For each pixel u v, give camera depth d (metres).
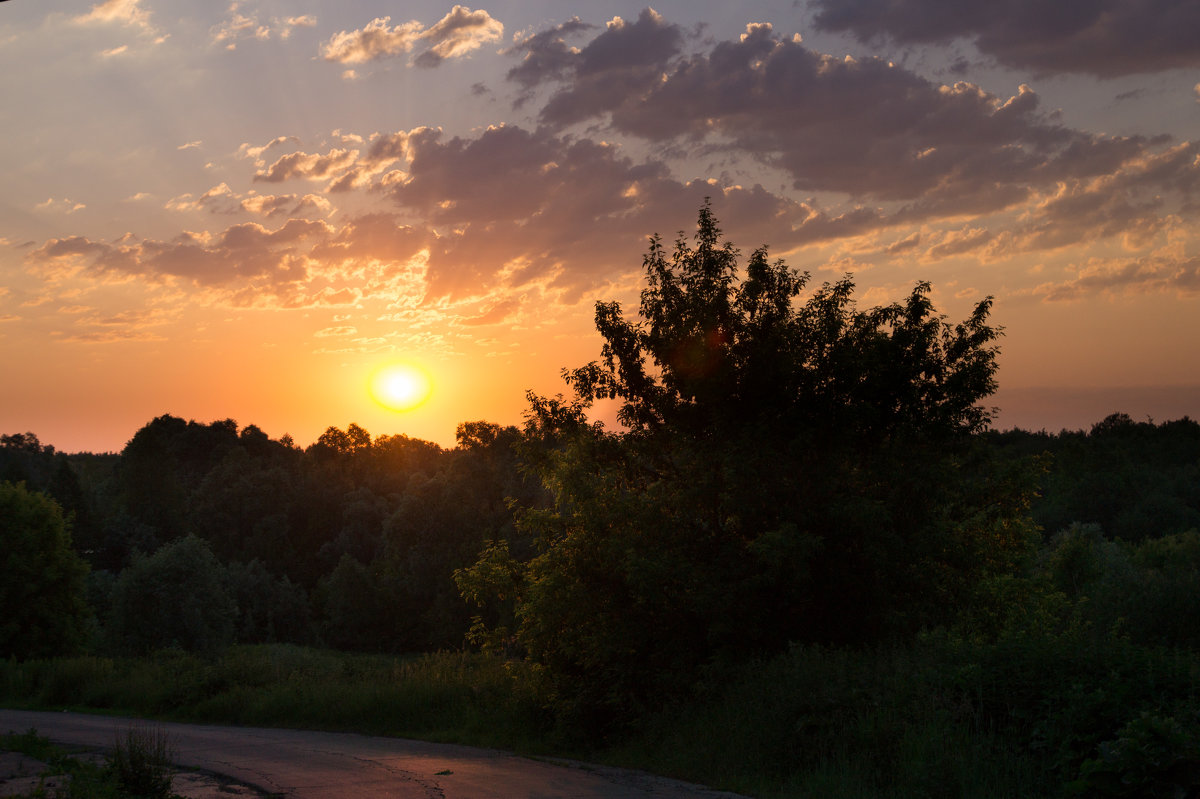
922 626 15.52
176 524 100.62
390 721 19.36
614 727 16.30
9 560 38.94
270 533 101.56
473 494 68.31
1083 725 8.68
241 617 77.50
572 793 10.14
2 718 20.44
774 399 16.48
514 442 19.08
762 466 15.50
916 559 15.34
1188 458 100.62
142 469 101.88
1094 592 27.27
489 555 19.31
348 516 103.12
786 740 11.05
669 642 16.05
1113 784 7.63
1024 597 18.27
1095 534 46.38
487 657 22.47
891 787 9.21
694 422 17.38
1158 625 22.91
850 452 16.09
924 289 17.08
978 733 9.34
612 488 17.39
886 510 15.09
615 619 16.27
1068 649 10.12
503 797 9.82
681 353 16.83
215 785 10.73
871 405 16.23
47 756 12.08
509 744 16.86
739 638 15.24
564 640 17.12
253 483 109.00
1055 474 80.62
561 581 16.59
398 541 73.75
